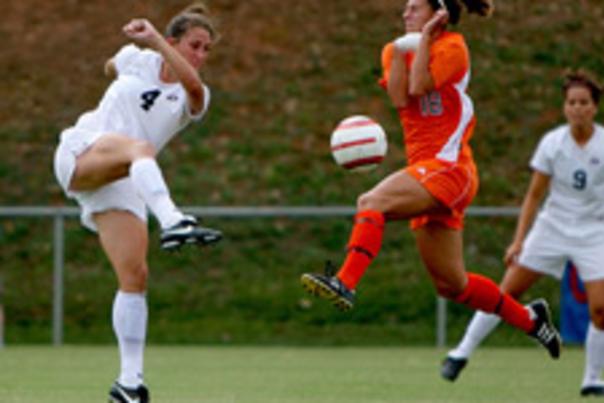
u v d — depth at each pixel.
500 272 53.53
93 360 42.31
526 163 62.53
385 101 67.31
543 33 71.19
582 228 32.28
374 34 71.88
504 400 28.59
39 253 56.94
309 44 71.38
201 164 63.56
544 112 66.00
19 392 29.92
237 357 44.50
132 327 22.86
